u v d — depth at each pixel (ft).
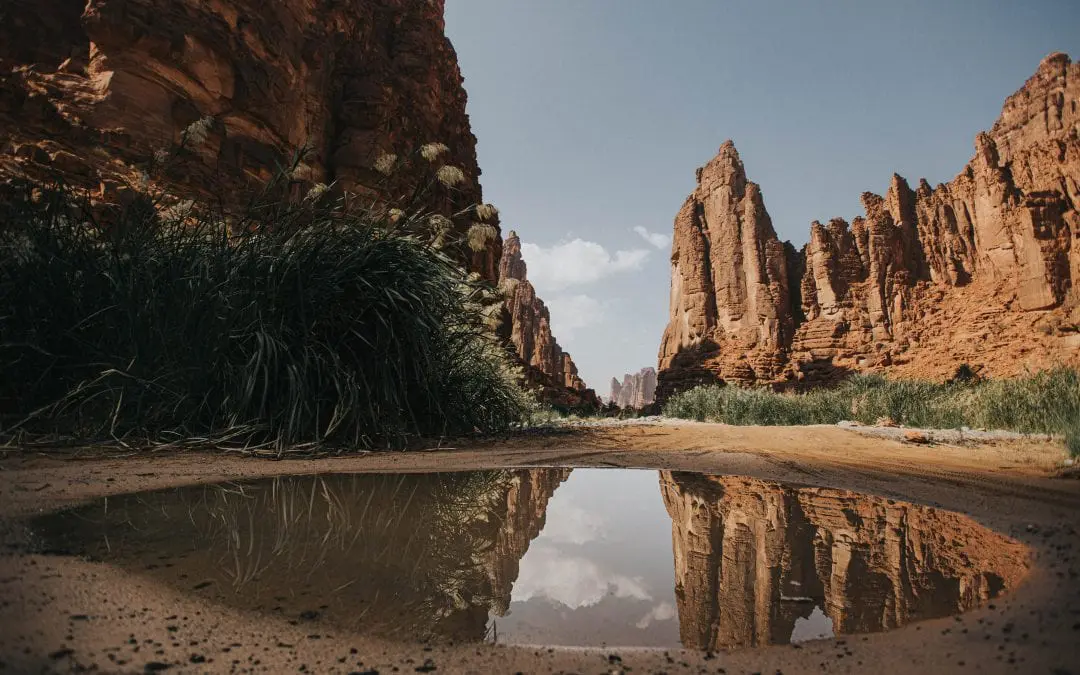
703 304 209.26
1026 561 6.51
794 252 211.82
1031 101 216.95
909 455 21.03
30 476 10.23
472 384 25.68
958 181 185.68
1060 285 137.39
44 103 37.19
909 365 159.53
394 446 18.47
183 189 40.88
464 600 5.05
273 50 54.03
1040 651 3.98
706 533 8.07
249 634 4.12
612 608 4.95
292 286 18.89
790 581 5.78
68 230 17.53
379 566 5.91
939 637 4.32
